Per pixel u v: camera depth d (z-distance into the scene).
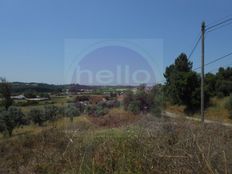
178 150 3.46
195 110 32.06
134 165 3.62
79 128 4.64
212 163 3.12
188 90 32.03
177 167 3.24
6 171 5.04
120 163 3.71
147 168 3.48
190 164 3.19
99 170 3.78
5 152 5.84
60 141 5.08
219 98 34.09
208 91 34.16
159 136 3.94
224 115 29.77
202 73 17.12
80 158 4.20
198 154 3.25
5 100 28.23
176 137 3.87
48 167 4.50
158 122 4.27
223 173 3.04
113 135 4.17
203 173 3.04
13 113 18.91
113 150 3.91
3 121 18.59
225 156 3.12
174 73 27.23
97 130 4.45
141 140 3.94
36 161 4.80
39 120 10.42
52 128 5.73
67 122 5.06
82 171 3.83
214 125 4.90
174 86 26.75
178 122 4.32
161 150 3.65
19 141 6.10
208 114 31.17
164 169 3.36
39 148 5.18
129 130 4.20
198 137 3.67
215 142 3.56
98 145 4.14
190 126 4.20
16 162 5.21
